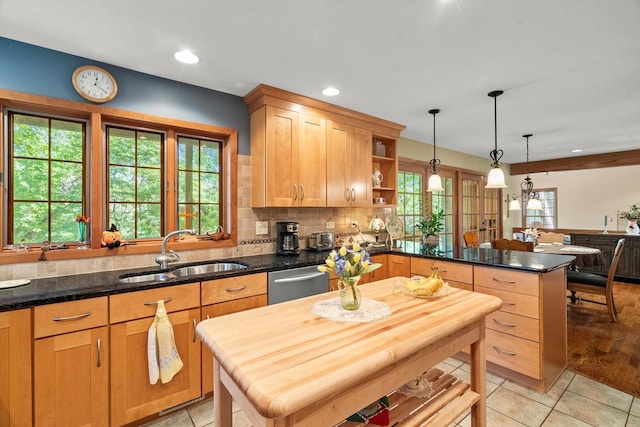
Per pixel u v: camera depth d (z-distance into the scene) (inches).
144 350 70.7
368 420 48.1
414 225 181.9
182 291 75.7
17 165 77.9
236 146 108.1
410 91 106.4
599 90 106.2
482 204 235.3
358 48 78.6
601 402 79.0
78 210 85.4
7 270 73.3
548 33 72.0
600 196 244.7
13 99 73.3
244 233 110.5
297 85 101.0
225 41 75.1
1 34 71.2
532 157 238.4
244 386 32.1
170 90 95.6
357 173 128.9
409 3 61.6
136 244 91.8
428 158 189.2
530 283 83.3
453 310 54.4
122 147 92.1
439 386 58.7
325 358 37.4
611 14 64.8
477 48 78.7
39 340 59.7
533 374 82.6
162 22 67.3
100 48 77.7
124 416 68.4
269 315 52.7
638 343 112.9
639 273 195.3
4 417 57.0
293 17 65.9
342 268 53.6
